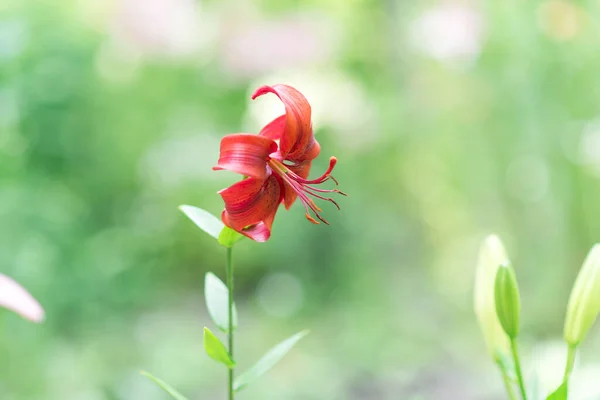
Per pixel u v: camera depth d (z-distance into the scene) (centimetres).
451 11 330
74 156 325
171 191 365
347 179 359
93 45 329
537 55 306
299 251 362
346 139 349
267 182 114
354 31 364
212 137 373
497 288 118
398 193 365
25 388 221
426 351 285
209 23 356
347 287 346
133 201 357
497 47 323
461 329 307
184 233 373
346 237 358
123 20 333
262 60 346
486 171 345
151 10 335
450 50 333
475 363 275
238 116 378
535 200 324
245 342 303
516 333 119
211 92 373
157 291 342
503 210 338
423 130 358
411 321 308
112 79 344
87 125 332
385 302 332
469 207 359
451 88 349
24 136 292
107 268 293
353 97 350
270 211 114
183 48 346
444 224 365
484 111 334
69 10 326
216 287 120
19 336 229
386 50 364
